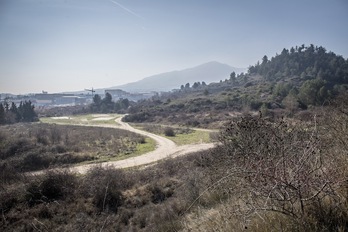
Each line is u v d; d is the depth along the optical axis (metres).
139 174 16.25
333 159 2.40
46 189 11.88
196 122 55.69
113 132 48.31
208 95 101.19
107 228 8.72
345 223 2.02
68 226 9.02
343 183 2.15
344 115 3.31
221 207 3.38
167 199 11.27
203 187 5.69
